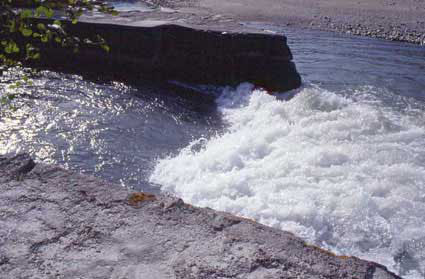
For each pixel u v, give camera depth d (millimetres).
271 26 15797
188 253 1811
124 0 13344
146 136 6129
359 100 7953
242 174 4844
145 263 1758
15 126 5984
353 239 3869
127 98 7496
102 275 1691
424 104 7816
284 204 4285
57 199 2164
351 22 17234
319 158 5059
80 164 5250
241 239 1896
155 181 4992
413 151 5375
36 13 1888
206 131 6512
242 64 8531
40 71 8234
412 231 3902
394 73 10141
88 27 8508
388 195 4418
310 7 21062
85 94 7410
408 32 15727
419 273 3494
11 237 1892
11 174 2355
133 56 8539
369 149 5352
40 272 1701
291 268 1735
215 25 9305
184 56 8547
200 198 4578
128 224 1994
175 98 7828
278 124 6348
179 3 19438
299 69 10148
